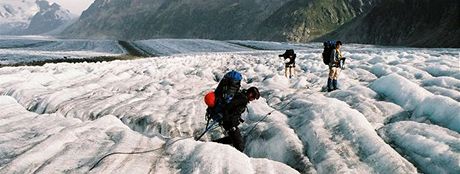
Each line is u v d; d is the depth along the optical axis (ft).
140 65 78.54
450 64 41.11
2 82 45.32
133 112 28.94
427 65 41.88
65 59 134.72
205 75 56.95
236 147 20.81
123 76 54.08
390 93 27.86
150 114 28.02
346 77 40.68
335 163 17.62
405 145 19.11
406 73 36.86
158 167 16.28
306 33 438.40
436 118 22.03
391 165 16.76
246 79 50.16
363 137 18.93
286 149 19.76
